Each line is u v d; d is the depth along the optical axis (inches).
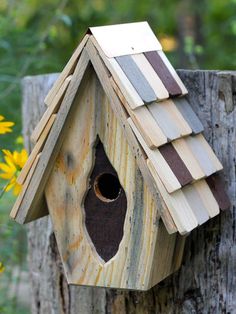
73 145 39.6
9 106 70.3
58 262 49.0
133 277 38.7
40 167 39.8
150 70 39.3
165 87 39.4
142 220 38.1
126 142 38.0
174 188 36.6
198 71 41.3
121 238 39.2
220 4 117.6
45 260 50.4
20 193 40.7
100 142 39.1
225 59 96.5
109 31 39.0
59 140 39.5
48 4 102.3
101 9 115.3
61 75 38.9
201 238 41.9
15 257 62.5
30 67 75.3
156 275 39.3
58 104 38.9
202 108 41.3
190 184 38.5
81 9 107.9
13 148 64.8
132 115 36.9
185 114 40.4
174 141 38.5
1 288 64.6
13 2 77.0
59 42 96.3
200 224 37.7
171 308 43.0
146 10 120.9
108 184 40.9
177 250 41.2
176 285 42.7
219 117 41.0
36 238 51.4
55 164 40.2
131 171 38.0
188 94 41.6
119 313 45.1
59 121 39.0
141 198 38.0
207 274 41.9
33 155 40.0
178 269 42.5
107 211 39.5
